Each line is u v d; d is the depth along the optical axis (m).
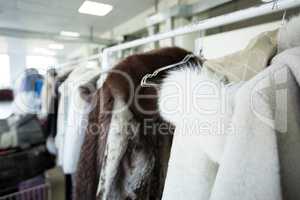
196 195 0.37
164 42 1.39
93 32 2.69
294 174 0.31
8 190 1.00
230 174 0.30
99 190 0.62
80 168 0.70
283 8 0.41
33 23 2.27
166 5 1.67
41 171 1.13
